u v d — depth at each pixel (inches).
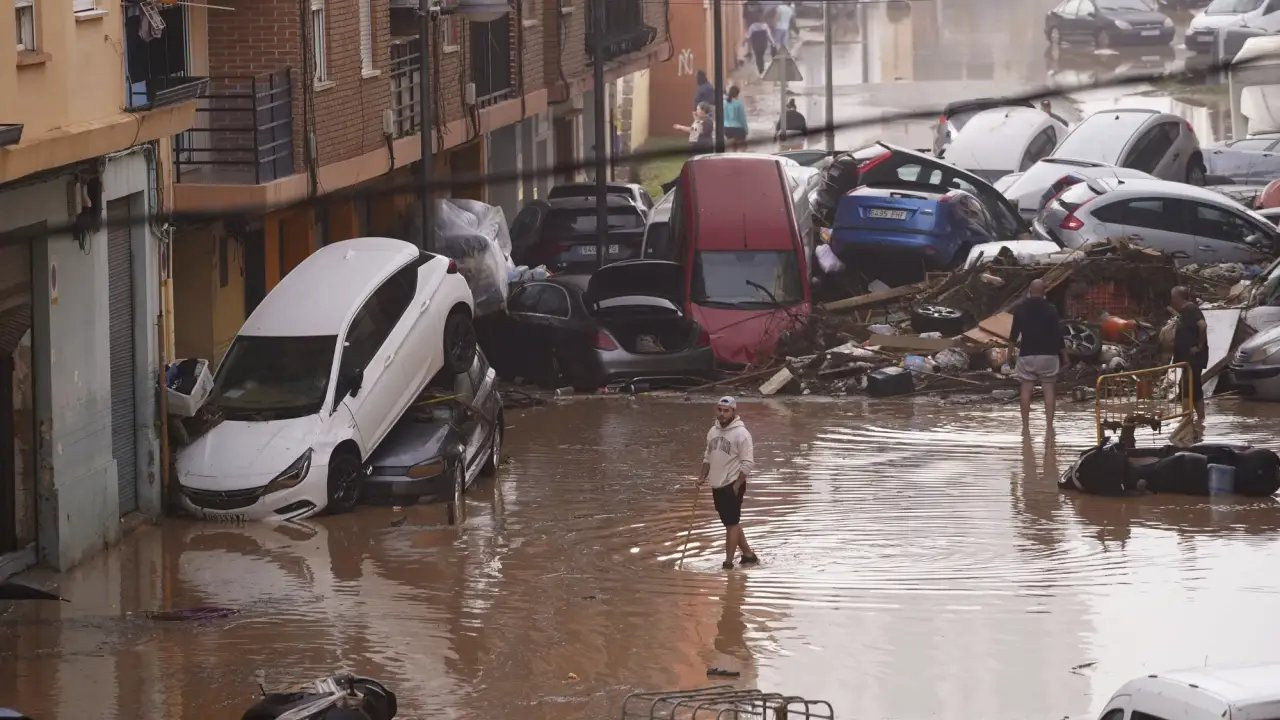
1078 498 1466.5
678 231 2321.6
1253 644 1051.3
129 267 1429.6
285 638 1114.1
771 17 5364.2
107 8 1321.4
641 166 3796.8
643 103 4264.3
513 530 1402.6
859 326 2159.2
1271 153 2984.7
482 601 1193.4
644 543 1350.9
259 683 1003.3
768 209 2219.5
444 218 2237.9
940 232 2409.0
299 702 860.6
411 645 1093.1
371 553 1337.4
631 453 1695.4
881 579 1222.3
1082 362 2006.6
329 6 1971.0
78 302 1317.7
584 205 2659.9
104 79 1316.4
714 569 1266.0
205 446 1469.0
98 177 1307.8
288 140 1884.8
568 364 2039.9
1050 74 3408.0
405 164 2236.7
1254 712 700.7
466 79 2476.6
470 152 2763.3
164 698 1000.2
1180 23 3223.4
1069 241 2442.2
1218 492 1466.5
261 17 1859.0
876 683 995.9
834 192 2691.9
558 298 2078.0
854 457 1649.9
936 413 1870.1
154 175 1429.6
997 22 3607.3
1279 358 1872.5
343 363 1508.4
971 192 2628.0
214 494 1440.7
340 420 1478.8
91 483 1336.1
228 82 1860.2
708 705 908.0
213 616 1167.6
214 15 1862.7
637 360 2027.6
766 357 2114.9
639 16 3442.4
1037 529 1359.5
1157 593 1170.6
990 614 1128.8
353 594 1219.2
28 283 1261.1
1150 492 1481.3
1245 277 2347.4
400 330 1551.4
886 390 1969.7
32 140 1168.2
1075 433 1739.7
